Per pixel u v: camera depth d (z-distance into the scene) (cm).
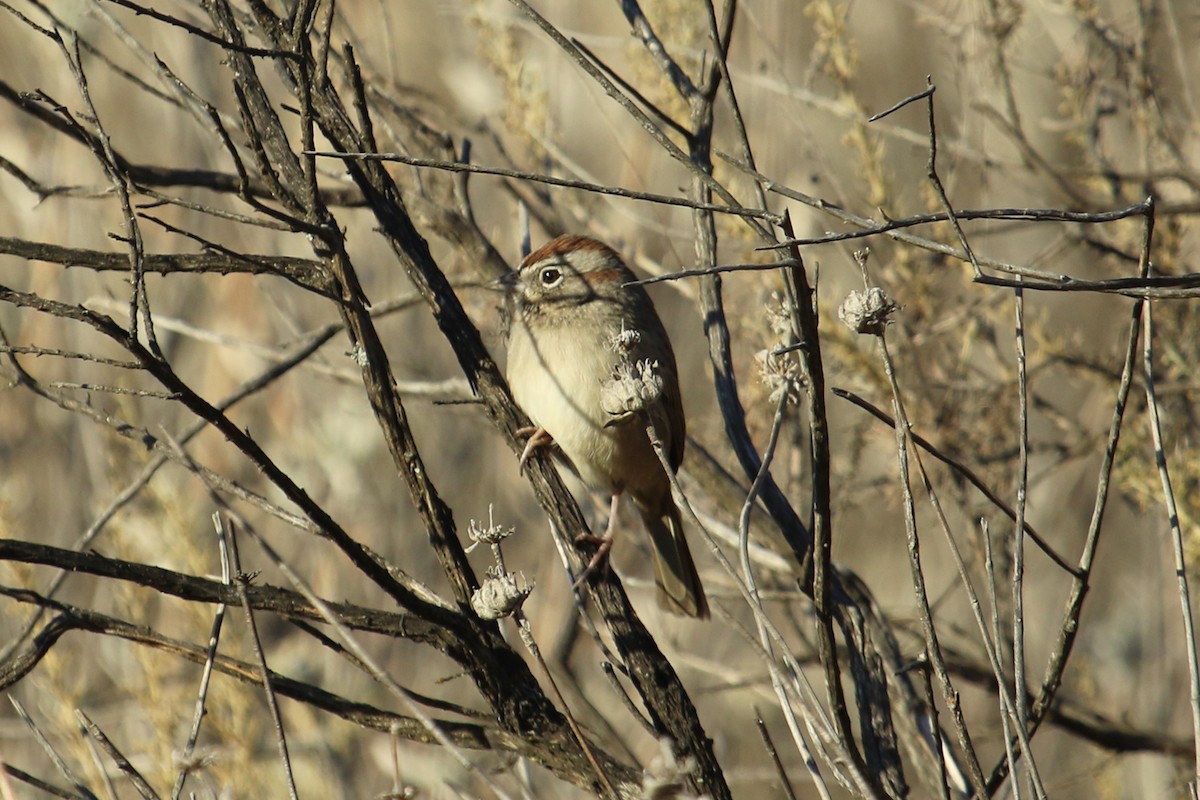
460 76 1338
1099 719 1106
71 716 974
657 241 1225
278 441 1316
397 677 1215
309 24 686
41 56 1317
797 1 1355
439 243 1284
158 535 1080
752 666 1277
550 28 593
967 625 1300
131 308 567
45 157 1316
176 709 1058
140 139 1305
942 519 557
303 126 651
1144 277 519
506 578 568
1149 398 596
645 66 1115
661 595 988
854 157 1257
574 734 646
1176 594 1229
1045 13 1209
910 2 1309
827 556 572
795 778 1155
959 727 564
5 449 1299
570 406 905
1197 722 564
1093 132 1177
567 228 1249
